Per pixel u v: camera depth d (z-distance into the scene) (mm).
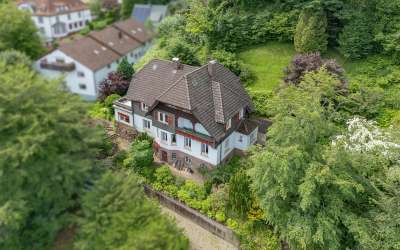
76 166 25625
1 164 22875
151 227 23562
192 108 30016
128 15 81375
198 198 30078
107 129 38625
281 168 21500
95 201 24578
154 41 59938
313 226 21844
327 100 30031
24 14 49719
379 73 36312
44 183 24500
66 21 77500
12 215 22609
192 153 32812
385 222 20531
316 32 38219
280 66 40500
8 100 24062
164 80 34875
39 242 25672
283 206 23375
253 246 26391
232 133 33125
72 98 28094
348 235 22312
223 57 40469
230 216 28297
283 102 25031
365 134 25828
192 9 45812
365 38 37625
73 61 48438
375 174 22344
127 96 35719
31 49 49969
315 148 22641
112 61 52656
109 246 22828
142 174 32844
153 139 35469
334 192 21891
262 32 42500
